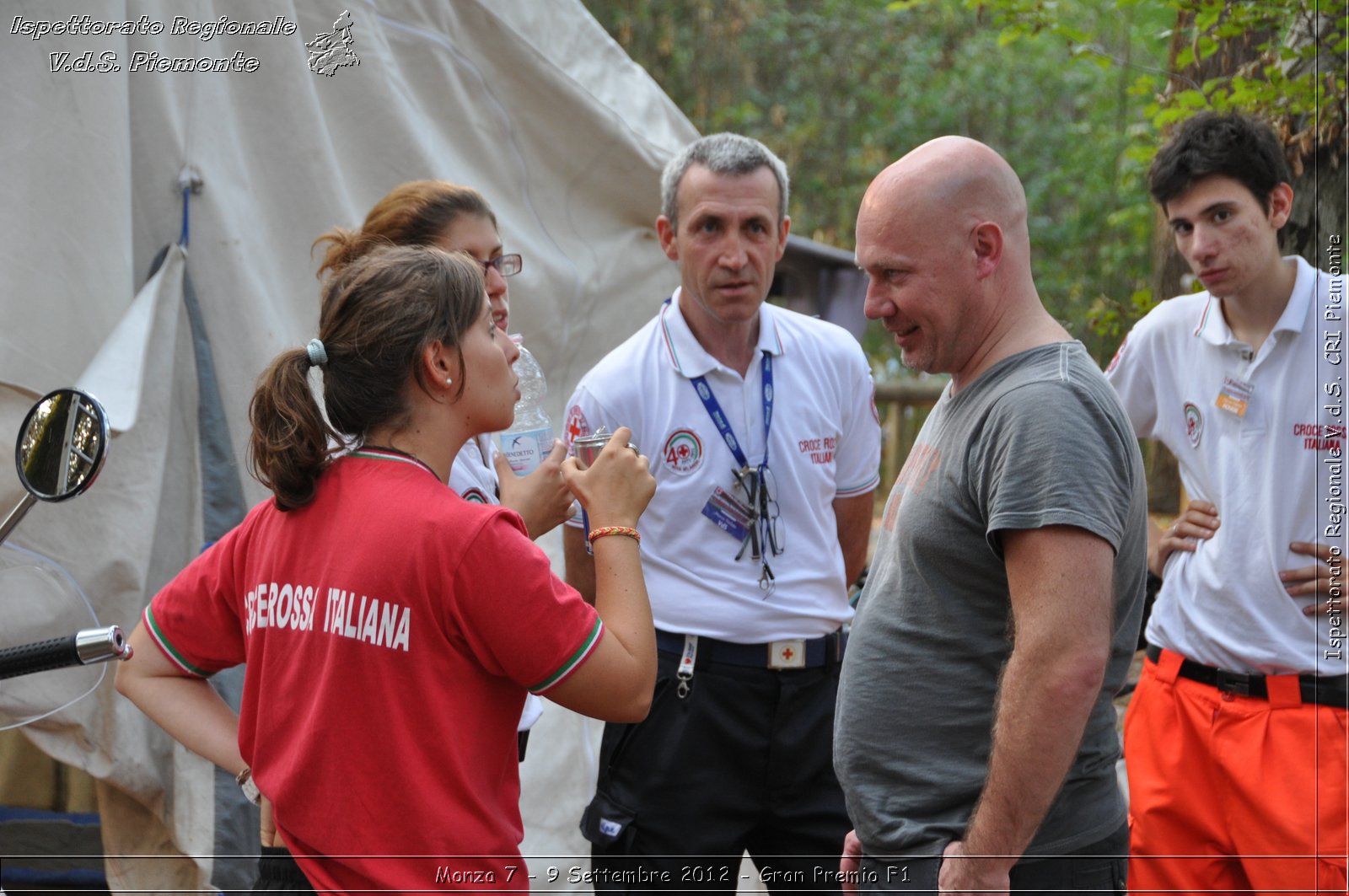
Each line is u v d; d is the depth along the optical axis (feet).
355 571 5.39
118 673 6.26
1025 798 6.04
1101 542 5.98
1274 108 13.16
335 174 10.46
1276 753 8.83
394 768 5.34
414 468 5.65
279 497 5.67
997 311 6.72
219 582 6.09
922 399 30.14
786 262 19.03
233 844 9.37
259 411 5.67
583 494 6.15
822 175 41.06
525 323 12.16
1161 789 9.41
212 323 9.72
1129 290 38.75
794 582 9.32
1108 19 40.16
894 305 6.80
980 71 41.39
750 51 40.50
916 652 6.76
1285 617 8.88
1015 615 6.15
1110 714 6.76
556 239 12.58
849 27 42.06
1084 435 6.07
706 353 9.34
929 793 6.71
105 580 9.02
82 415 5.98
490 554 5.40
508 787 5.72
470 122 11.78
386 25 11.13
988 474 6.31
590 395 9.40
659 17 39.04
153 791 9.41
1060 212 43.29
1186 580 9.39
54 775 10.42
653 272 13.33
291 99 10.28
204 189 9.65
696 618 9.15
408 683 5.36
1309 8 13.26
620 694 5.67
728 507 9.25
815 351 9.71
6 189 9.03
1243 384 9.04
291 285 10.44
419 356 5.60
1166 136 14.51
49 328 9.10
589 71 12.52
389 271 5.66
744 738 9.17
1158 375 9.75
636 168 12.70
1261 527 8.95
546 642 5.42
